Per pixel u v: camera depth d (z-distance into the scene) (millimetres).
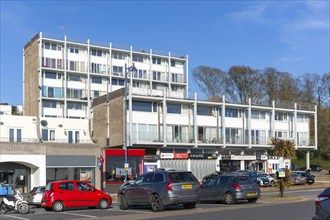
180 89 91062
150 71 87375
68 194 22938
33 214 21359
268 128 68312
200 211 19172
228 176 24250
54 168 41188
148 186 20562
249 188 23938
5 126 42656
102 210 22500
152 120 57219
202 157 59719
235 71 90062
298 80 94500
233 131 64250
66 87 77312
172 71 90812
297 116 72875
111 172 46062
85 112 78812
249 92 89625
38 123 44406
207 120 62344
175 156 57125
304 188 43500
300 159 83375
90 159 43406
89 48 80312
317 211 11203
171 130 58625
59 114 76375
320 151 85188
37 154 40219
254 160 65688
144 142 55219
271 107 67625
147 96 55969
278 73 92812
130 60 85062
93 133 60875
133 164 47656
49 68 75562
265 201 25031
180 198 19906
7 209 22109
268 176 47188
